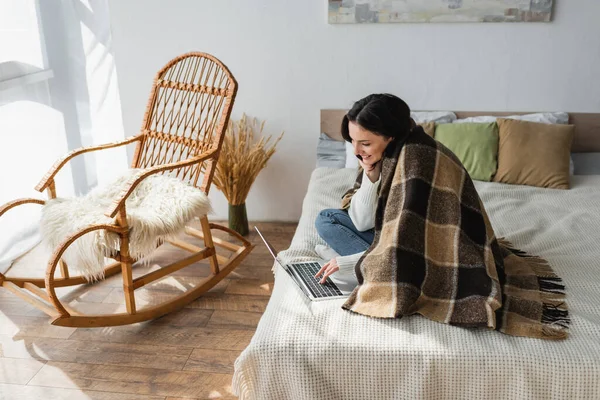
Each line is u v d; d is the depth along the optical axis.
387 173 1.81
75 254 2.23
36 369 2.15
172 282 2.73
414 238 1.73
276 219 3.45
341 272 1.86
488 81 3.07
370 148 1.74
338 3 2.98
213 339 2.31
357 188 2.17
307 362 1.59
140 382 2.07
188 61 3.17
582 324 1.66
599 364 1.51
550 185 2.79
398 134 1.75
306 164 3.32
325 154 3.12
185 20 3.11
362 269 1.79
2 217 2.88
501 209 2.54
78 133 3.40
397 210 1.76
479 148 2.88
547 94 3.06
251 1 3.05
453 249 1.75
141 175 2.29
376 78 3.13
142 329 2.38
